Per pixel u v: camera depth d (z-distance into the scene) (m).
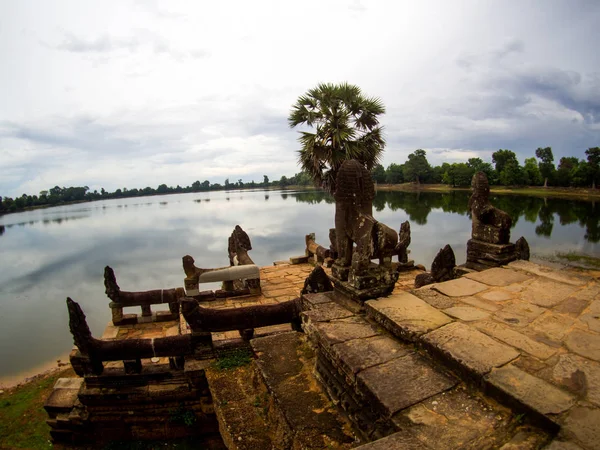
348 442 2.96
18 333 12.94
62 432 5.24
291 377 3.92
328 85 13.52
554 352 3.04
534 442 2.21
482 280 5.04
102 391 5.11
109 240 35.75
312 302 4.64
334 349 3.38
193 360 5.17
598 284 4.80
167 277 20.00
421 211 44.41
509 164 63.59
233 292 9.13
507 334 3.37
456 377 2.93
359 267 4.23
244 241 11.05
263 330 6.16
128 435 5.29
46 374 9.60
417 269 11.02
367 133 13.97
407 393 2.73
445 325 3.56
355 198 4.44
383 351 3.33
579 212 37.41
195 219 51.47
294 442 3.05
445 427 2.40
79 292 18.03
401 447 2.25
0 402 7.80
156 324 8.22
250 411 3.96
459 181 75.56
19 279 21.48
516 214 37.12
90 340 5.04
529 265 5.72
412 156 89.44
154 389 5.11
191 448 5.13
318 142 13.27
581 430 2.17
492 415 2.49
